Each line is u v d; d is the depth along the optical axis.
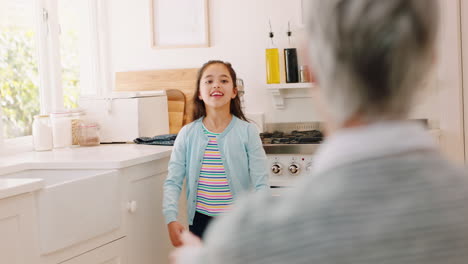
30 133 2.88
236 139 2.20
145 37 3.39
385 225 0.51
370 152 0.54
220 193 2.18
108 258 2.06
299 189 0.57
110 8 3.42
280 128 3.17
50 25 3.01
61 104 3.07
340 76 0.56
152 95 3.01
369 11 0.54
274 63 3.04
